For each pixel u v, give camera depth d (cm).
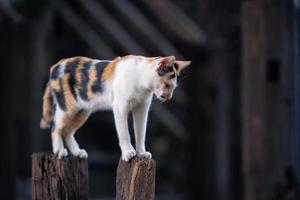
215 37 1232
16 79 1291
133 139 1341
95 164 1590
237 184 1227
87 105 668
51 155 691
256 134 914
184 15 1473
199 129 1284
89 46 1664
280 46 895
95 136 1741
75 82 669
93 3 1658
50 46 1520
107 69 643
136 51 1553
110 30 1606
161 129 1609
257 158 915
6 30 1284
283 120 899
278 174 902
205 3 1383
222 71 1220
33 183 695
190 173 1299
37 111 1327
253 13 908
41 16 1341
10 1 1304
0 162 1273
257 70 908
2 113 1280
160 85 595
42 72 1342
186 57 1358
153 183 618
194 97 1291
